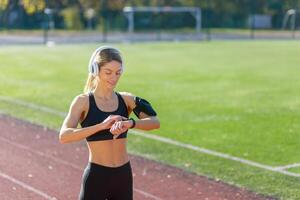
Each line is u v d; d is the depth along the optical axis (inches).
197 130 602.2
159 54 1521.9
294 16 2463.1
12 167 452.8
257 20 2805.1
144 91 884.0
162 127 616.1
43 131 600.7
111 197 232.7
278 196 389.4
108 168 227.3
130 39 2069.4
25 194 385.7
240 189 403.9
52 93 869.2
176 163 473.1
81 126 228.5
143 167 459.2
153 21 2704.2
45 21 2598.4
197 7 2775.6
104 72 224.2
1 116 687.7
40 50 1608.0
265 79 1026.7
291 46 1802.4
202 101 789.9
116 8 2377.0
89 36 2206.0
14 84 968.3
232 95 842.8
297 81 998.4
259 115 683.4
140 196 384.5
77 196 382.9
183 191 397.1
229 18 2842.0
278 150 516.7
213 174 440.8
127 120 220.1
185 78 1039.6
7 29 2664.9
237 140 556.4
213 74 1099.9
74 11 2506.2
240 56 1476.4
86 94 228.5
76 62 1304.1
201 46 1797.5
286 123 634.8
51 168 451.2
